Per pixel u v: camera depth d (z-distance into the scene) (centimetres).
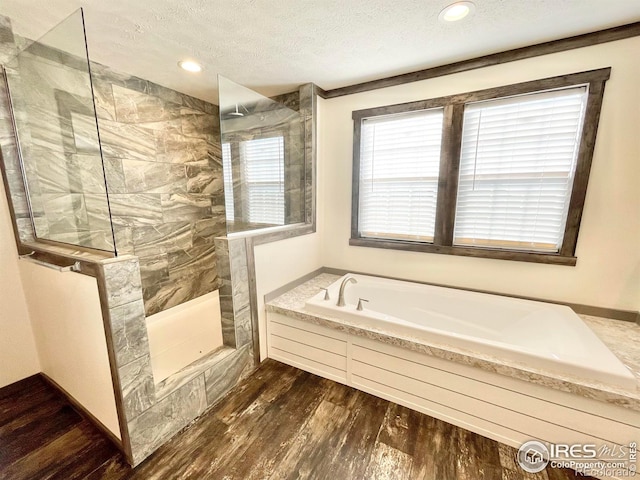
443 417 174
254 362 228
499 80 213
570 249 209
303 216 295
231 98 216
